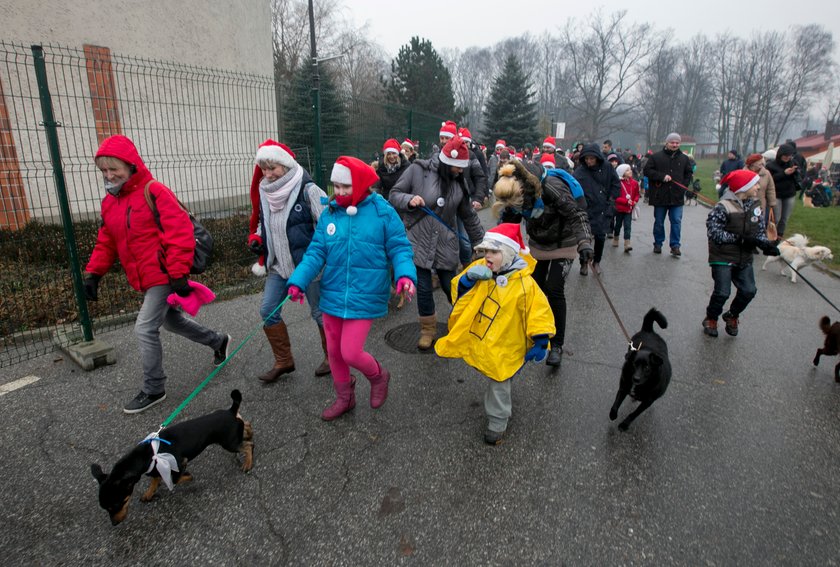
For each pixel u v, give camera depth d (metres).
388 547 2.40
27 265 5.92
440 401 3.72
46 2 8.04
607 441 3.26
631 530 2.52
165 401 3.67
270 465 2.99
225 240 7.09
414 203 4.28
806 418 3.58
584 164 6.85
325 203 3.68
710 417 3.56
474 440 3.25
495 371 3.00
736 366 4.39
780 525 2.56
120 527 2.52
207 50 10.85
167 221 3.31
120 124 8.88
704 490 2.81
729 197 4.79
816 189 19.78
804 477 2.94
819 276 7.72
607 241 10.42
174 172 7.39
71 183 8.28
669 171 8.53
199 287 3.53
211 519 2.58
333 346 3.32
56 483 2.83
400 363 4.34
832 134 55.66
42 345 4.56
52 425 3.37
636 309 5.87
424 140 12.59
